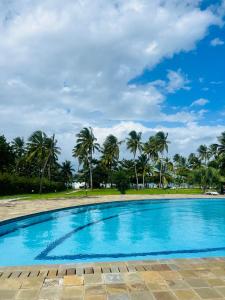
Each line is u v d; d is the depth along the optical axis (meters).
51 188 56.84
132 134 66.44
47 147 55.25
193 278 4.75
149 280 4.67
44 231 13.08
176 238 11.71
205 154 81.88
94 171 78.12
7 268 5.26
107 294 4.15
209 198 30.33
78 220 16.47
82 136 61.12
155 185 90.69
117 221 16.53
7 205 19.92
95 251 9.38
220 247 9.98
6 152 46.47
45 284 4.52
